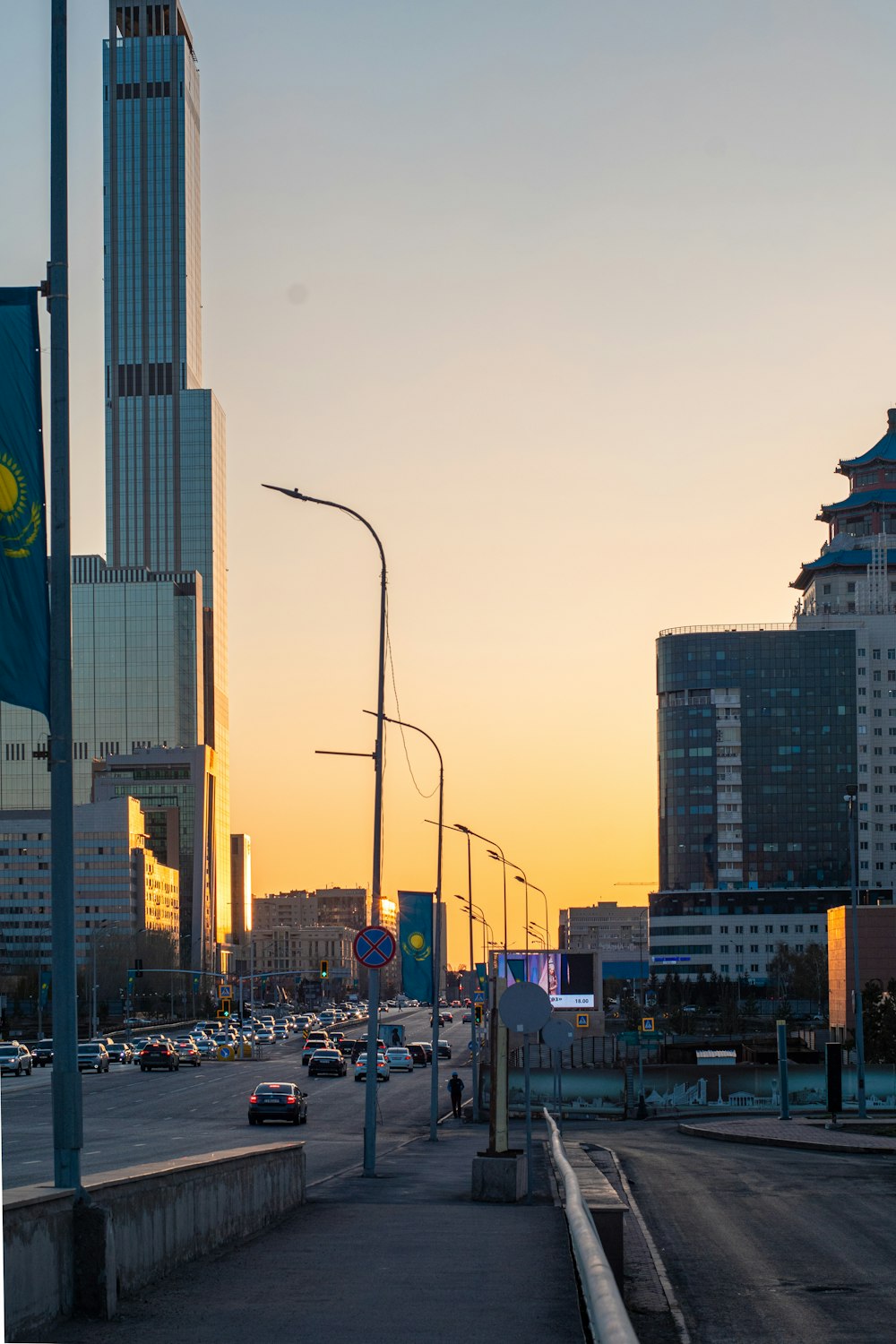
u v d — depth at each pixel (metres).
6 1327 12.25
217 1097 79.12
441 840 56.19
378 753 39.22
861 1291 20.09
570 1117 72.00
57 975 14.59
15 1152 40.50
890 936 125.31
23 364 14.88
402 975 51.22
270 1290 15.50
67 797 14.83
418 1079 102.31
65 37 15.44
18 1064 97.00
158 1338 12.66
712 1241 25.28
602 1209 17.14
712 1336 16.89
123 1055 119.25
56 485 14.94
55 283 15.12
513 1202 27.53
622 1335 6.94
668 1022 171.88
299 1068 112.50
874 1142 49.44
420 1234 21.30
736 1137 53.34
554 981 133.38
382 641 39.53
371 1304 14.55
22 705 14.66
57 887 14.64
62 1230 13.58
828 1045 60.47
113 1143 46.91
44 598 14.81
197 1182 18.08
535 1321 13.53
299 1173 25.72
